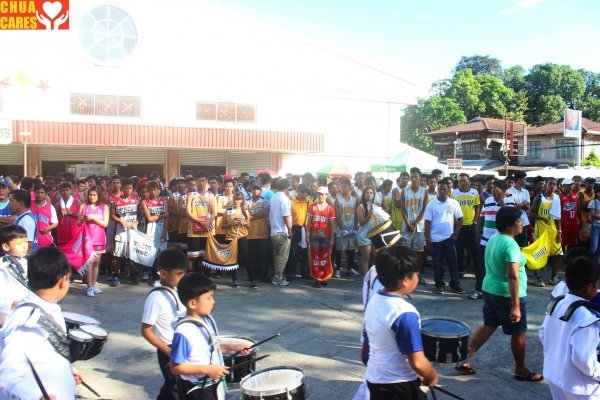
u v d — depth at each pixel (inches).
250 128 903.1
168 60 856.3
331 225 363.3
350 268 406.3
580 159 1600.6
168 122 855.1
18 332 99.7
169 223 386.6
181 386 131.4
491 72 2586.1
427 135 1924.2
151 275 378.0
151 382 204.1
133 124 815.7
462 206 389.1
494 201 326.3
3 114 749.9
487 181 445.7
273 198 364.5
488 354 232.5
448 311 297.6
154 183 363.6
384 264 119.3
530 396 190.7
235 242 354.9
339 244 392.5
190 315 130.3
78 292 339.6
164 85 853.2
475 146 1834.4
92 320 163.3
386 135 1032.2
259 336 255.9
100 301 318.0
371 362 121.7
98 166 866.8
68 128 769.6
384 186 427.8
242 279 383.2
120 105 826.2
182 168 920.3
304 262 391.5
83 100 800.9
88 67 804.0
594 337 124.5
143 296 330.6
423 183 400.2
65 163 850.1
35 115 770.8
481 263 324.5
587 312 127.9
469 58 2642.7
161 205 366.6
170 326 146.2
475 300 322.7
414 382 117.9
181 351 124.9
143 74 839.7
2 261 161.9
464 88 2096.5
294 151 938.1
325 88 971.9
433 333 163.5
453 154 1886.1
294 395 128.8
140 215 371.9
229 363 145.5
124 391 195.8
